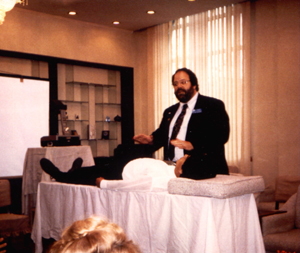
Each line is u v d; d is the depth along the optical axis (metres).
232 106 6.26
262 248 2.34
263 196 5.15
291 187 4.69
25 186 4.40
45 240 3.15
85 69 7.29
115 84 7.75
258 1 6.09
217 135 2.90
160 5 6.27
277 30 5.83
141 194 2.43
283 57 5.75
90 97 7.32
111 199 2.62
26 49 6.39
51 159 4.39
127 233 2.46
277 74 5.85
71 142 5.50
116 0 5.99
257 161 6.09
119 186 2.53
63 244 0.75
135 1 6.05
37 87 6.38
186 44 6.96
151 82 7.64
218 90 6.44
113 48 7.66
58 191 3.05
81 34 7.16
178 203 2.22
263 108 6.02
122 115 7.77
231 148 6.25
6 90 6.01
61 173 3.15
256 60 6.11
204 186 2.09
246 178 2.30
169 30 7.27
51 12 6.56
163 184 2.40
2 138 5.93
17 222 3.52
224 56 6.38
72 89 7.05
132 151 3.17
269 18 5.96
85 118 7.23
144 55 7.88
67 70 7.01
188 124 2.98
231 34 6.28
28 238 3.71
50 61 6.59
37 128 6.32
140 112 7.96
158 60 7.45
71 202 2.92
